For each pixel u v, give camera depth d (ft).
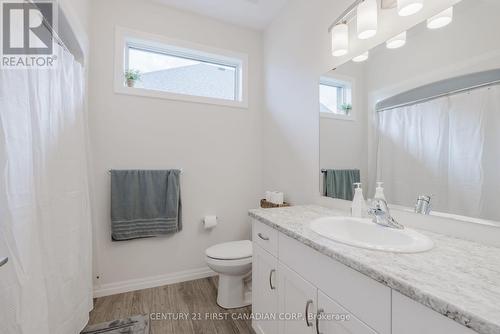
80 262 5.03
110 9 6.61
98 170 6.48
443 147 3.38
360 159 4.70
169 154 7.25
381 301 2.20
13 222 3.06
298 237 3.34
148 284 6.94
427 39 3.56
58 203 4.25
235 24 8.14
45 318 3.51
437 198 3.44
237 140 8.18
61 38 5.03
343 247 2.78
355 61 4.77
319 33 5.70
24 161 3.25
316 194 5.84
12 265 3.02
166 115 7.22
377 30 4.29
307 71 6.15
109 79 6.57
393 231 3.38
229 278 5.98
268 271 4.39
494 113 2.88
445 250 2.70
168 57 7.68
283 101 7.23
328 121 5.47
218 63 8.33
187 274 7.41
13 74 3.13
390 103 4.12
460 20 3.18
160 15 7.15
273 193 7.04
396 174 4.04
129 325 5.29
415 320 1.91
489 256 2.53
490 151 2.91
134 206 6.67
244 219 8.26
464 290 1.82
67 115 4.59
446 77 3.34
